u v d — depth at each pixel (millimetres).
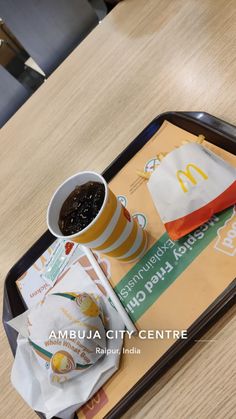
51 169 897
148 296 610
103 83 933
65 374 556
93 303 590
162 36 899
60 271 731
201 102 754
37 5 1284
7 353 712
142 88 860
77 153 877
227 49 788
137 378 549
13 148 991
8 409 639
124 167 775
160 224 667
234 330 520
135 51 923
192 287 577
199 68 803
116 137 837
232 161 643
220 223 598
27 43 1317
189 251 606
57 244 773
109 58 959
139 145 782
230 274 555
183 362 533
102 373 561
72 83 989
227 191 586
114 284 652
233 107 711
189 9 893
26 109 1035
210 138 688
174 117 746
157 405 523
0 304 783
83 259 720
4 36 1707
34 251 796
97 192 586
